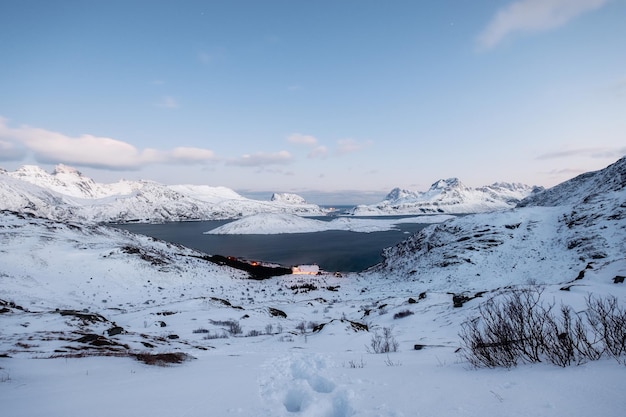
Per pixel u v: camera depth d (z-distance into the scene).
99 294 40.91
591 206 51.06
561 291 13.80
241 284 60.25
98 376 5.98
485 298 18.95
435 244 60.75
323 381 5.10
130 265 51.69
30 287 36.91
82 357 8.03
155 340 14.04
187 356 8.99
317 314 32.06
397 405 3.39
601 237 40.62
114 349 10.61
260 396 4.41
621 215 43.38
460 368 5.24
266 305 38.78
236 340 16.47
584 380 3.30
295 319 29.03
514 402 3.01
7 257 43.75
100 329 17.28
